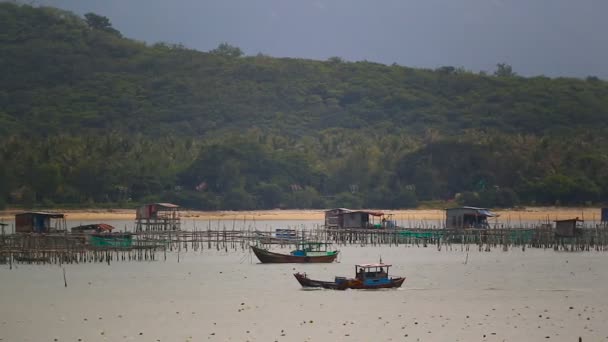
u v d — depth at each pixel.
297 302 198.88
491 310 188.25
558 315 182.62
